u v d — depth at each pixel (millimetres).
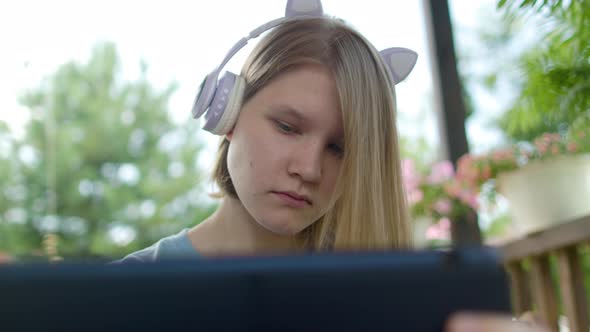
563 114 1595
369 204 824
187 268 366
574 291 1310
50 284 354
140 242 8586
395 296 362
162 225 8688
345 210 822
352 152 804
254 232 877
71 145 8703
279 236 877
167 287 362
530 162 1626
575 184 1474
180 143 9117
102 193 8695
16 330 347
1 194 8164
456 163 1929
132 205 8734
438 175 2006
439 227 2072
